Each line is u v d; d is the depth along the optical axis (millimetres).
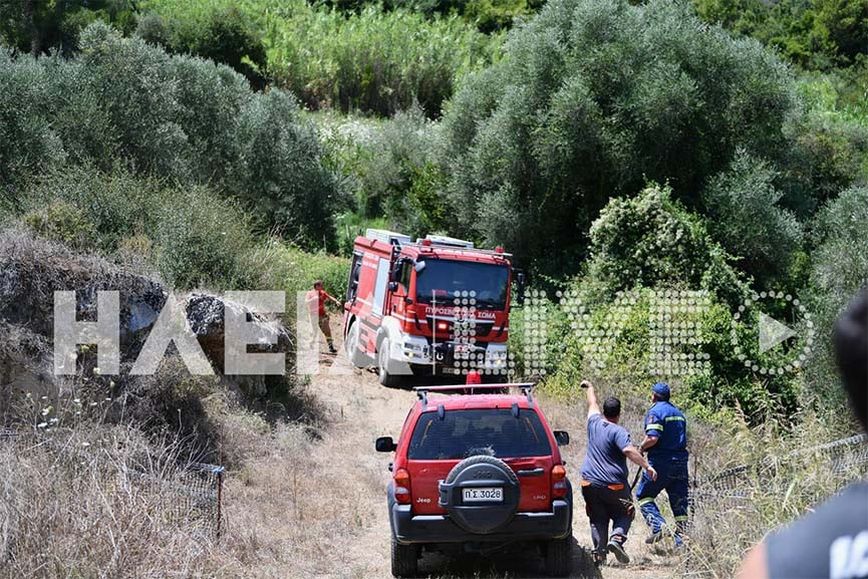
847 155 53344
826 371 27609
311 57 88125
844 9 96188
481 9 105875
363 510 20312
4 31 70750
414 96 82438
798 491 13430
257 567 16156
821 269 32750
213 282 27922
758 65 45781
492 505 15508
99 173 32188
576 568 16969
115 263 24578
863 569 2758
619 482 16922
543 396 31953
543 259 46375
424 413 16250
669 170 44688
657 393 17719
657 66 44406
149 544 13523
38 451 15203
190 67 50094
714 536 14000
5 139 34812
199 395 22812
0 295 19922
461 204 50094
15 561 12492
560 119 44156
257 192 53625
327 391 32188
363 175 63688
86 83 40656
